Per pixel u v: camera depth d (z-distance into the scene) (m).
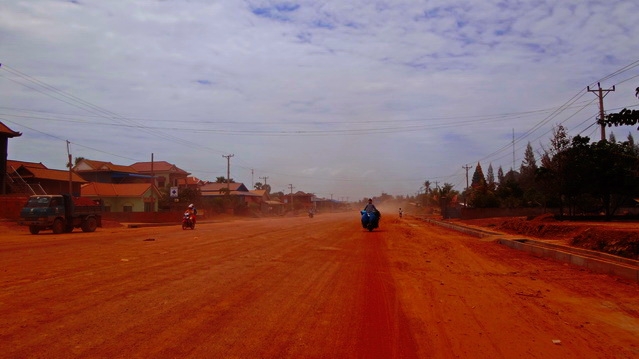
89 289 8.46
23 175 46.94
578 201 38.16
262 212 87.31
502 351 5.82
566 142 33.28
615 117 13.34
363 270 12.36
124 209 57.94
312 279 10.59
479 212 49.84
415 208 98.94
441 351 5.76
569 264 14.41
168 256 13.77
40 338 5.59
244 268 11.73
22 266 11.17
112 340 5.62
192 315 6.93
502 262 14.94
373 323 6.96
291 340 5.96
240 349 5.51
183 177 86.25
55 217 26.28
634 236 14.94
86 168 67.81
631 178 30.70
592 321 7.42
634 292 9.86
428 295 9.20
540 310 8.12
